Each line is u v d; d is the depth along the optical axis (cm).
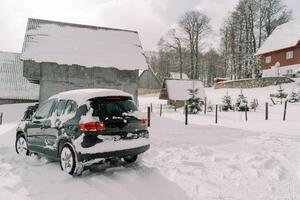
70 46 2814
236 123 1842
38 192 596
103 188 616
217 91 5256
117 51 2955
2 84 3928
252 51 6631
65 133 719
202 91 4416
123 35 3169
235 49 7344
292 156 865
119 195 582
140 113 770
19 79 4047
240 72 6981
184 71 9350
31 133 870
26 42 2728
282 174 695
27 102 3900
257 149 983
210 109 3491
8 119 2678
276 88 4494
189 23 8200
